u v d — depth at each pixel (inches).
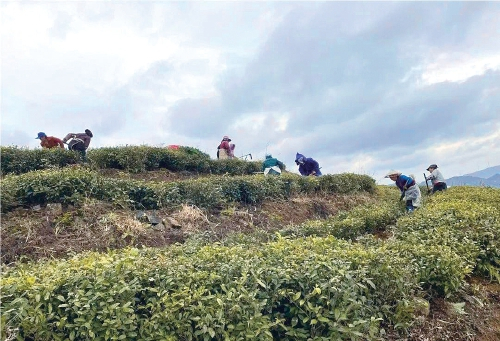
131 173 451.2
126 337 129.6
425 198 470.3
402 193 434.9
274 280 151.3
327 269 160.7
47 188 280.8
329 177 480.1
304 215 393.7
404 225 281.0
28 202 282.2
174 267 155.6
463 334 177.9
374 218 322.0
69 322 132.3
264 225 336.2
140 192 318.7
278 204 394.6
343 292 149.8
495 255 233.5
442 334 175.3
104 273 142.2
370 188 555.5
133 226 265.9
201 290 141.6
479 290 210.2
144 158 466.3
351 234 288.2
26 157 397.7
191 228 289.9
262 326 136.6
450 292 195.5
